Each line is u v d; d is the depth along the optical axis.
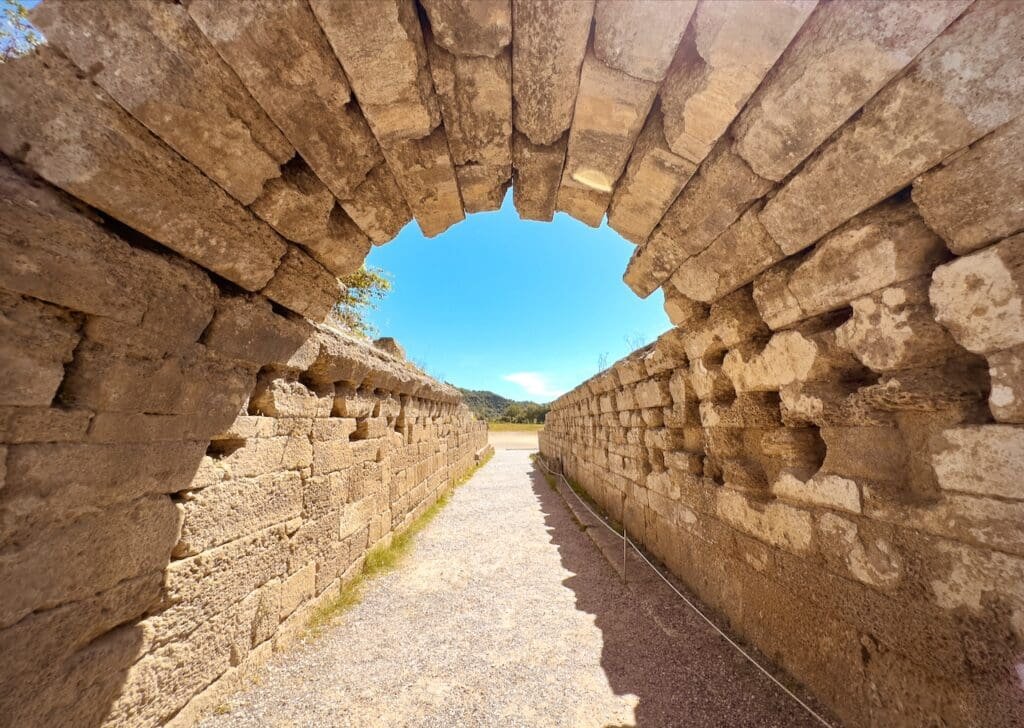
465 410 12.71
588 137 2.12
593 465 8.21
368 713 2.32
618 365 5.62
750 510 2.85
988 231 1.40
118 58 1.38
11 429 1.41
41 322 1.48
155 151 1.61
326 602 3.51
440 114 1.98
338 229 2.52
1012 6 1.18
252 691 2.49
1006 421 1.42
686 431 3.99
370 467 4.52
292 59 1.54
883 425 1.92
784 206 2.02
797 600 2.42
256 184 1.95
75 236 1.51
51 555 1.53
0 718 1.38
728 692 2.42
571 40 1.64
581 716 2.29
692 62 1.70
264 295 2.53
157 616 2.01
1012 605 1.40
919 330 1.68
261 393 2.81
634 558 4.69
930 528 1.68
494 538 5.67
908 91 1.41
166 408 1.99
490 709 2.35
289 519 3.04
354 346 4.02
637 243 3.00
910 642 1.75
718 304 2.93
